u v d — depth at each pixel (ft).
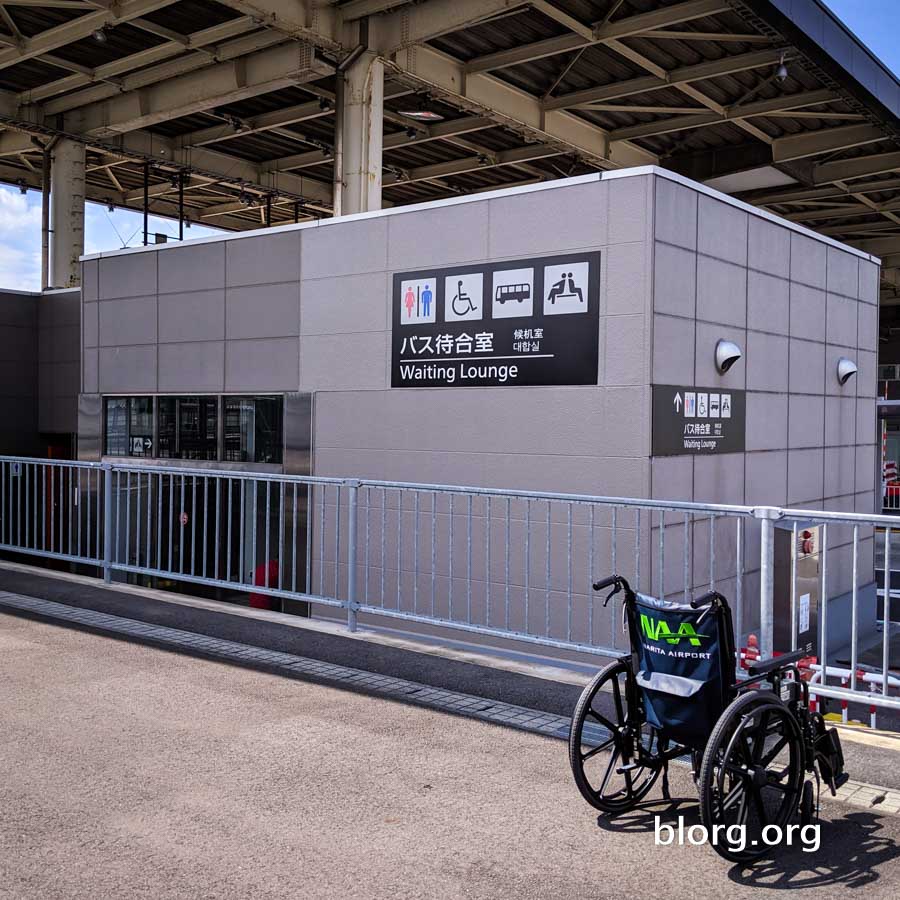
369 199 57.36
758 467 37.01
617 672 14.96
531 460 32.71
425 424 35.73
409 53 60.75
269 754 17.20
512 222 33.17
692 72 64.95
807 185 87.81
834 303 43.86
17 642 25.12
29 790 15.47
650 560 30.17
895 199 99.71
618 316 30.63
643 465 30.14
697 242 32.48
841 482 45.09
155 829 14.06
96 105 77.82
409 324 36.22
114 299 48.29
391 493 36.68
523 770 16.61
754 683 14.17
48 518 61.62
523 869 12.97
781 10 51.29
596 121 78.13
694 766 14.98
